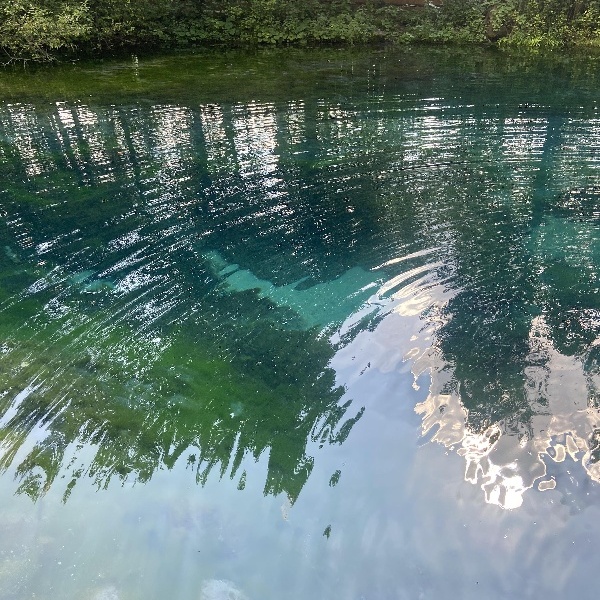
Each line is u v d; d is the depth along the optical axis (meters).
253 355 3.48
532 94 7.98
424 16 12.21
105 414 3.09
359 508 2.51
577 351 3.31
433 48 11.28
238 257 4.46
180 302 3.97
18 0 10.34
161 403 3.15
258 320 3.78
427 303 3.84
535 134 6.55
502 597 2.17
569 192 5.27
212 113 7.44
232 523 2.49
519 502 2.47
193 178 5.71
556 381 3.09
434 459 2.70
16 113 7.52
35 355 3.51
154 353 3.52
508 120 7.00
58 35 10.30
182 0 12.02
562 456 2.65
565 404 2.94
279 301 3.96
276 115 7.37
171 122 7.12
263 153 6.25
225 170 5.86
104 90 8.42
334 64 10.02
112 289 4.12
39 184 5.63
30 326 3.76
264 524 2.48
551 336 3.46
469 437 2.79
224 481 2.69
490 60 10.20
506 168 5.76
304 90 8.41
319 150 6.29
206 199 5.31
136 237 4.75
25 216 5.09
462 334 3.52
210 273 4.27
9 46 9.98
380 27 12.12
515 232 4.65
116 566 2.33
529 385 3.07
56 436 2.95
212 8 12.17
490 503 2.48
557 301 3.79
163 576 2.29
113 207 5.21
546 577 2.22
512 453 2.68
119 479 2.71
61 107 7.70
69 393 3.23
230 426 2.99
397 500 2.53
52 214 5.11
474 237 4.59
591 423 2.80
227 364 3.43
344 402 3.09
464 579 2.23
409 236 4.64
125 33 11.05
